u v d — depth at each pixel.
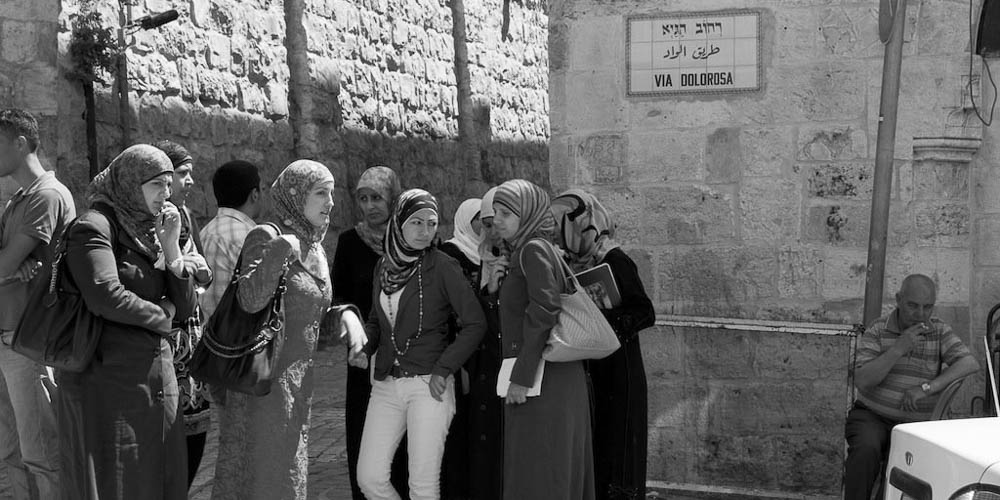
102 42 10.38
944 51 6.77
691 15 7.04
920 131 6.80
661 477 6.93
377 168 5.88
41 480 5.59
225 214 5.47
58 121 10.08
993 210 6.90
